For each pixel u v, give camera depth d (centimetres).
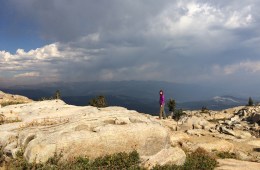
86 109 2977
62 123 2341
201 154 2609
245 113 7662
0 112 2855
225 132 4488
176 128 4472
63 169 1756
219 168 2328
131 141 2162
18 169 1720
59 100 3459
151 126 2302
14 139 2123
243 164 2516
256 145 3859
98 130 2097
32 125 2425
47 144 1870
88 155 1983
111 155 2006
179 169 2019
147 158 2092
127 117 2500
